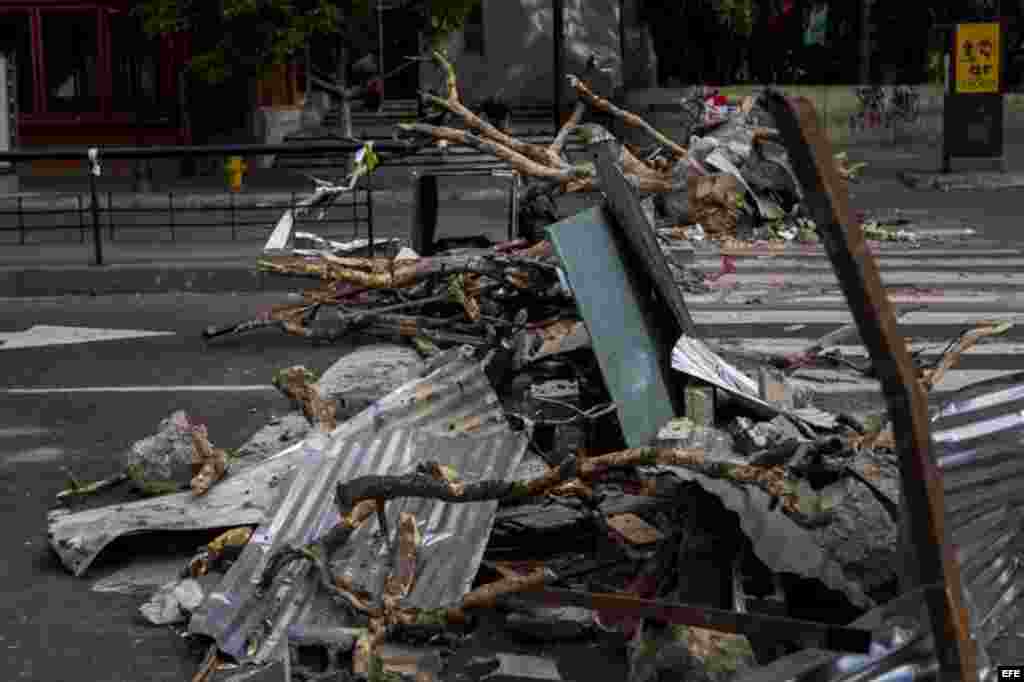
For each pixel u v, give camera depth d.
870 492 4.24
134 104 28.30
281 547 4.78
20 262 13.84
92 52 28.16
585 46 31.77
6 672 4.39
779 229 14.12
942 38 32.62
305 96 31.50
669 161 14.52
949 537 2.63
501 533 5.17
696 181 14.05
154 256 14.12
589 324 5.22
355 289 9.27
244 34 22.34
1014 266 12.73
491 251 9.59
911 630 2.98
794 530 4.00
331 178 23.84
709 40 34.25
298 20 22.02
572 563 4.85
